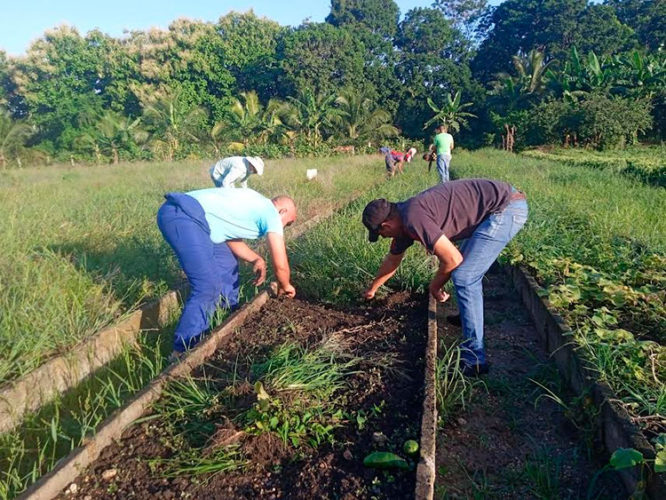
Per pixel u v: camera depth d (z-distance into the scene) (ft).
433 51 164.76
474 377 13.00
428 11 166.61
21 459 9.77
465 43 172.04
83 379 12.96
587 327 12.66
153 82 150.61
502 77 133.08
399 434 9.70
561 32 150.61
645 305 14.39
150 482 8.82
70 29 153.38
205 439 9.71
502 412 11.75
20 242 20.12
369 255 18.30
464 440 10.78
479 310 12.86
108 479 8.91
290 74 146.20
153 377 12.14
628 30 149.18
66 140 129.59
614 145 101.86
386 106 154.10
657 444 8.51
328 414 10.30
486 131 143.23
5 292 14.93
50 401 11.84
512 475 9.78
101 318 14.73
